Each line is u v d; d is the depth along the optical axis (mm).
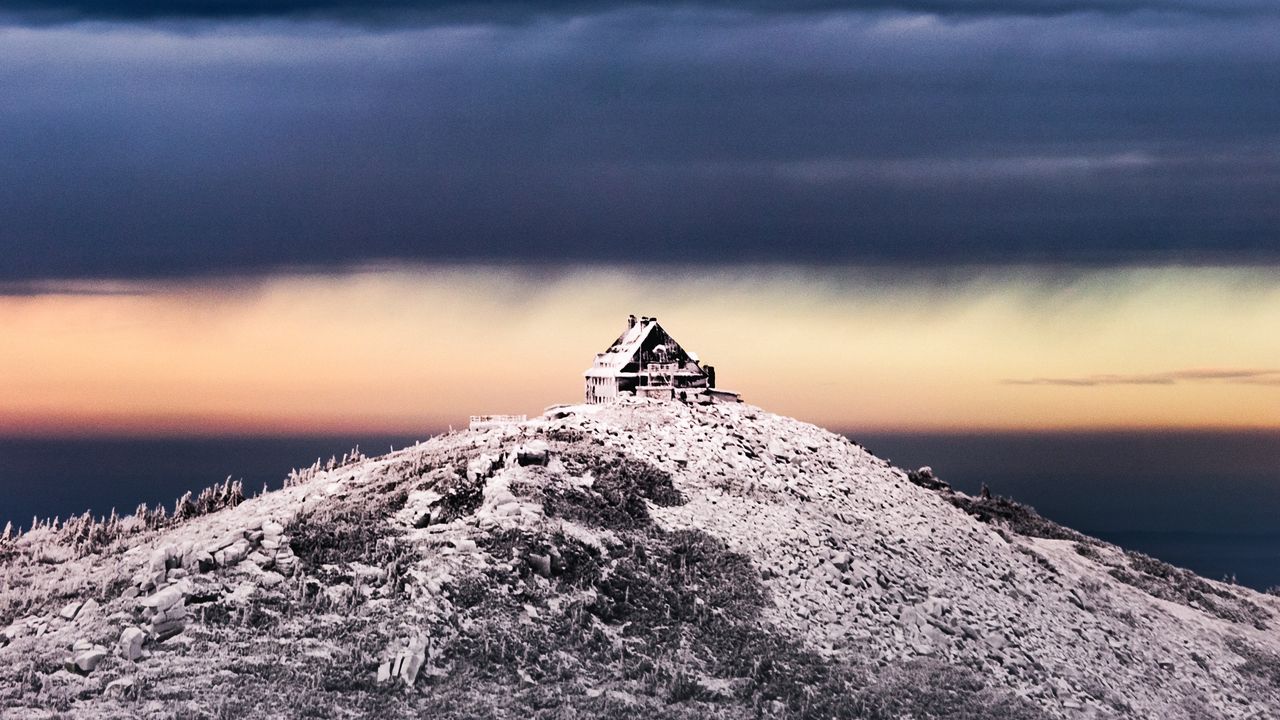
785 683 97562
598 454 119625
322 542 100250
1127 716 107750
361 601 95188
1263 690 122750
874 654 104125
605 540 107188
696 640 100312
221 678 86750
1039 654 112000
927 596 113812
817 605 107750
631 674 95562
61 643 90812
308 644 90750
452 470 111625
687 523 113438
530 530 103812
